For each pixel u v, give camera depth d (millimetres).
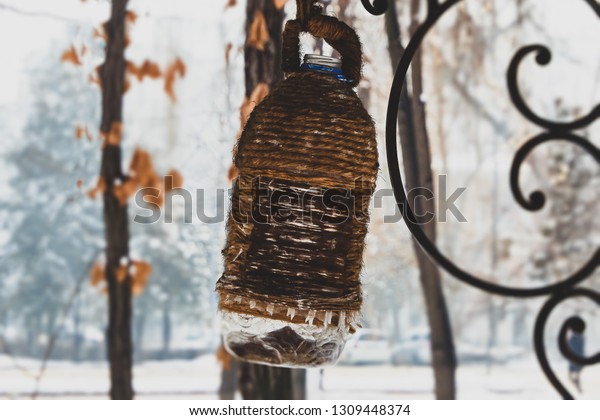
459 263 19109
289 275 1950
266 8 3570
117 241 5070
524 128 14867
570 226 14547
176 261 22312
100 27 5059
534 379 13930
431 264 5992
